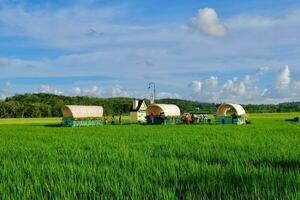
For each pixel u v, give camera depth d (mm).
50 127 54031
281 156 16422
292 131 36719
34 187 10461
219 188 9906
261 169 12414
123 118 100000
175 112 65562
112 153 18188
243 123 61156
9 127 54531
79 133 37031
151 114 64812
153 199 9188
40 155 18312
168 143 23594
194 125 55156
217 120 62312
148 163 14281
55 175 12172
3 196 9523
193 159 15531
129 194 9555
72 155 17734
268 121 69750
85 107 61438
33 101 167500
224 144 22469
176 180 10898
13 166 14086
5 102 141750
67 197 9414
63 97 167000
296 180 10531
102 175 11977
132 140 26906
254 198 9070
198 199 9047
